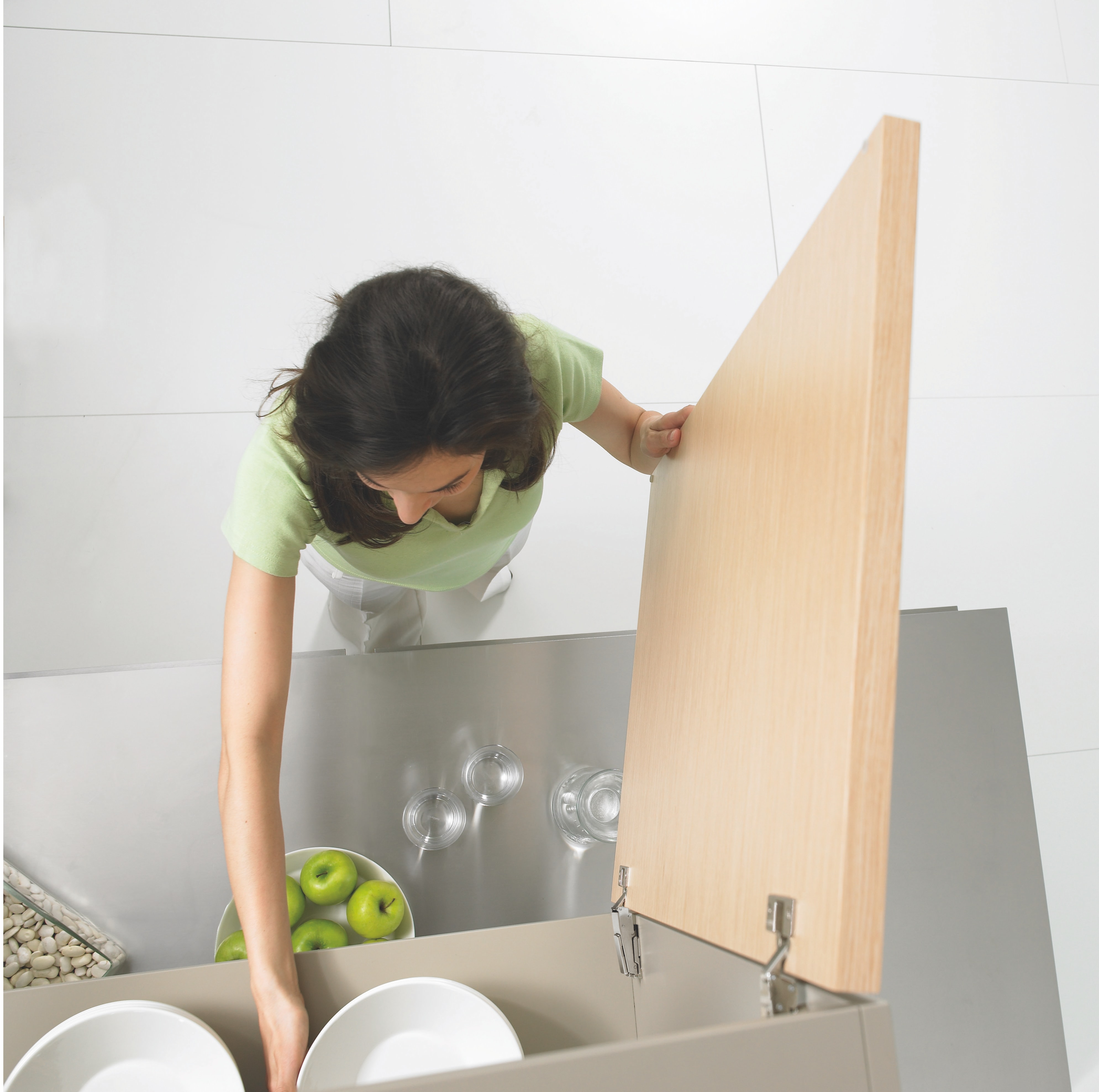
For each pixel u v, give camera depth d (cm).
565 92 220
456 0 219
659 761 84
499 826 120
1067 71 239
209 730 118
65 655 178
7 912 102
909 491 207
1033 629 202
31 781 113
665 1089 44
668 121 223
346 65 212
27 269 193
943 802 117
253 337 197
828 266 54
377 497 82
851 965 43
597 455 202
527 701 124
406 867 117
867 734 44
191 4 209
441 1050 77
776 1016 46
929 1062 108
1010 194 228
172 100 205
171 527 186
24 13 202
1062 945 183
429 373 62
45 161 198
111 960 106
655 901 78
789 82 230
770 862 53
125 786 115
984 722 120
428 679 123
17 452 184
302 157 207
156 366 193
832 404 52
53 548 181
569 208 215
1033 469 211
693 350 213
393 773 120
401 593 150
